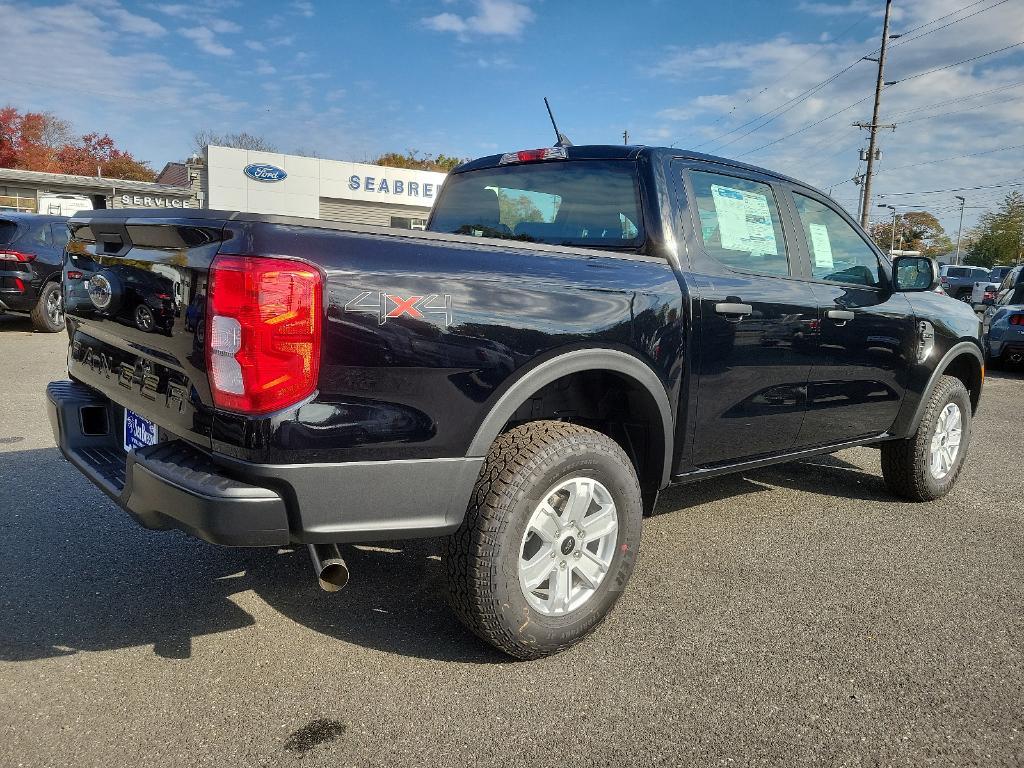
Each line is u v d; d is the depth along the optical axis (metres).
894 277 3.88
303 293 1.90
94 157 50.72
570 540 2.46
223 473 1.98
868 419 3.83
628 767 1.96
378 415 2.04
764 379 3.16
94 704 2.16
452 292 2.16
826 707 2.25
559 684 2.34
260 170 29.14
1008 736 2.14
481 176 3.66
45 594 2.83
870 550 3.55
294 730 2.07
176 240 2.08
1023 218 60.19
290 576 3.06
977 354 4.48
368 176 31.03
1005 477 5.00
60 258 10.27
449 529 2.22
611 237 3.05
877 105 34.75
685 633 2.69
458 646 2.55
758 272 3.21
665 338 2.71
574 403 2.84
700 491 4.45
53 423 2.75
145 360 2.29
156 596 2.85
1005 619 2.87
